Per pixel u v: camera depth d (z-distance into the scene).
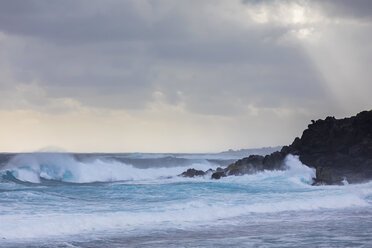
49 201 38.88
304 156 71.12
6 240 26.03
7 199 38.47
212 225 31.73
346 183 60.50
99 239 26.97
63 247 24.97
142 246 25.44
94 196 43.56
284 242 26.48
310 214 36.78
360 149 68.25
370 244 25.94
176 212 34.91
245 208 37.66
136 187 50.16
